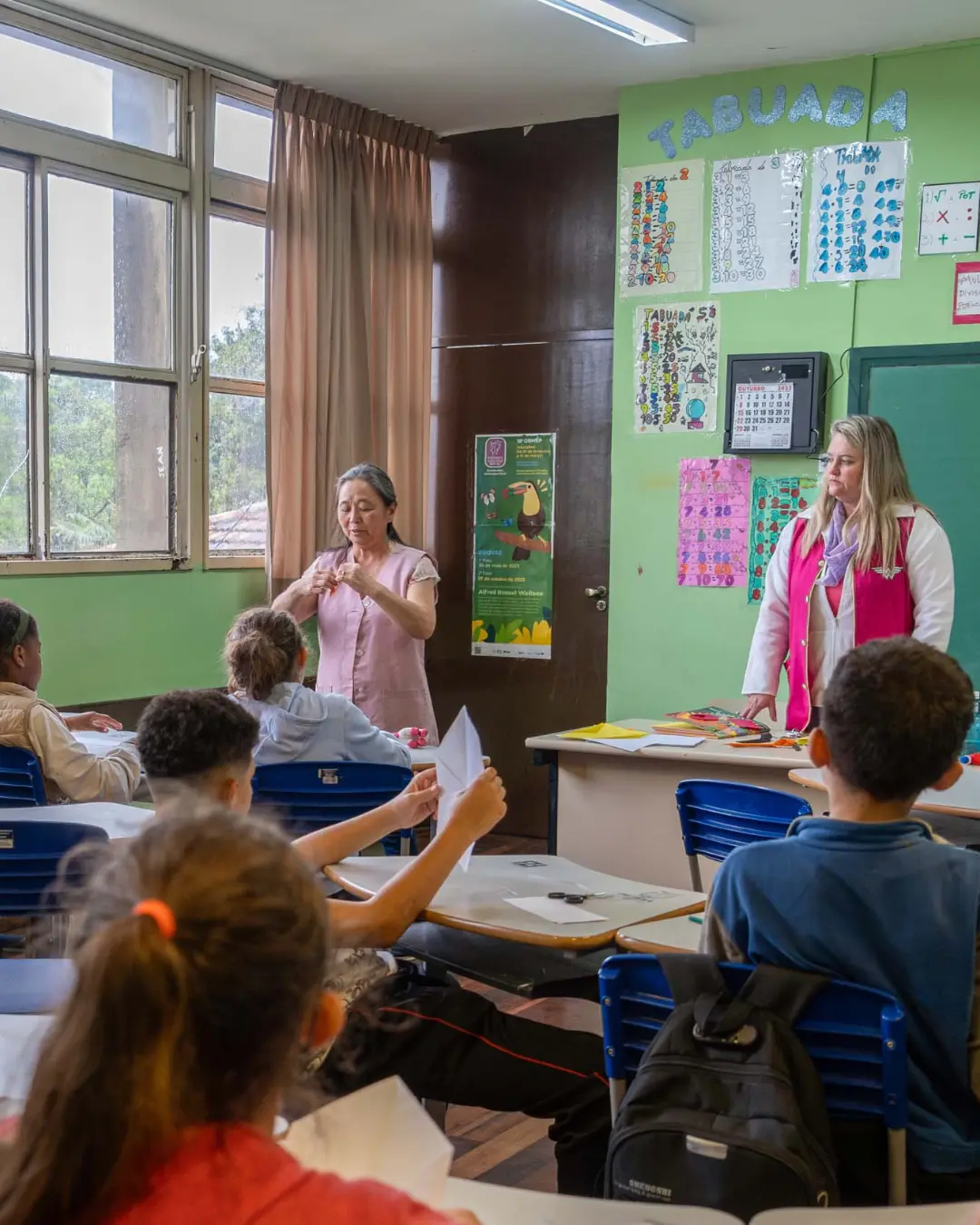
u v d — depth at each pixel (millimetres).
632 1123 1393
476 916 2121
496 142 5637
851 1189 1503
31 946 2428
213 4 4227
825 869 1532
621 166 5168
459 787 2043
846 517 3830
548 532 5613
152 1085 677
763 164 4922
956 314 4641
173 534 4836
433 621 4199
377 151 5410
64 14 4234
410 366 5629
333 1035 799
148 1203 678
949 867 1520
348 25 4438
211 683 4980
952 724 1539
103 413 4555
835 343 4844
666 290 5125
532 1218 1123
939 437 4688
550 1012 3783
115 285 4566
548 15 4352
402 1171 1046
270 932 716
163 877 727
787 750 3611
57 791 3154
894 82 4688
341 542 5211
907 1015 1499
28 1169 673
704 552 5117
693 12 4320
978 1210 1123
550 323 5566
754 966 1528
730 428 4969
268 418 4926
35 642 3207
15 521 4312
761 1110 1361
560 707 5633
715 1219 1114
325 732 3201
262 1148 720
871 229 4754
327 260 5121
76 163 4359
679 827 3703
